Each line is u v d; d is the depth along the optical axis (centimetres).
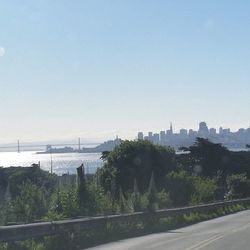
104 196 2694
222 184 9100
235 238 1953
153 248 1628
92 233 1914
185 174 5278
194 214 3303
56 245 1641
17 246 1482
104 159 6838
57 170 13812
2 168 6975
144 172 6362
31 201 2181
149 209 2778
